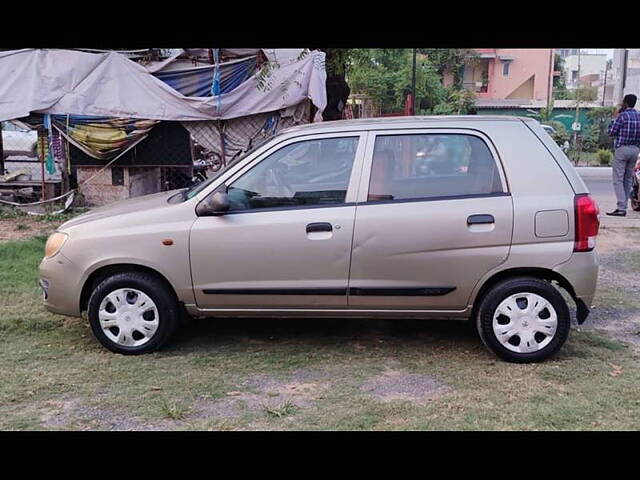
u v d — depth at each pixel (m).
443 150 4.66
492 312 4.60
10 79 9.96
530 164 4.60
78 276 4.77
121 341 4.82
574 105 41.03
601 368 4.59
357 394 4.16
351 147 4.71
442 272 4.57
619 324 5.65
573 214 4.50
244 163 4.77
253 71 10.53
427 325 5.55
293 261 4.61
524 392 4.17
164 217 4.72
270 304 4.73
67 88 10.09
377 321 5.66
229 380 4.38
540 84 42.16
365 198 4.62
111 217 4.84
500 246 4.53
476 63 41.81
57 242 4.84
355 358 4.80
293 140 4.75
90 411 3.91
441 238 4.53
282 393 4.18
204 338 5.22
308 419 3.81
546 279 4.67
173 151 10.72
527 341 4.62
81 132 10.31
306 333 5.36
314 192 4.68
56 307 4.89
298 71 10.45
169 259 4.67
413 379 4.40
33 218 10.02
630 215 11.04
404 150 4.68
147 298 4.77
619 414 3.87
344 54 10.16
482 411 3.90
